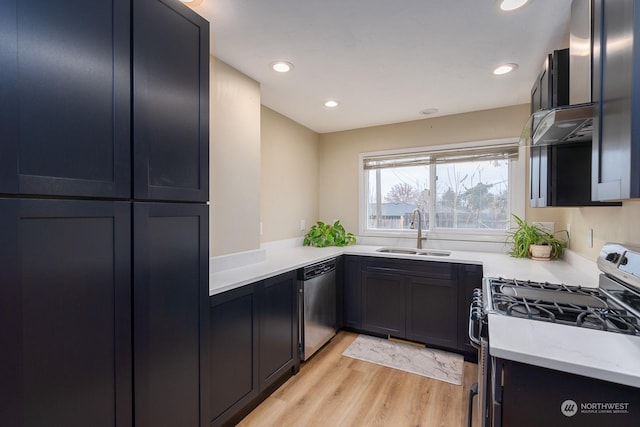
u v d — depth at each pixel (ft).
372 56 6.59
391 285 9.37
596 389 2.75
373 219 12.14
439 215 10.90
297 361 7.68
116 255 3.40
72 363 3.03
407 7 5.00
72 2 2.98
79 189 3.04
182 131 4.20
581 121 4.14
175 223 4.13
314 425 5.84
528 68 7.09
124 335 3.49
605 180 3.31
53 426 2.89
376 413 6.18
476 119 10.09
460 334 8.41
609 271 4.37
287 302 7.29
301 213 11.68
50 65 2.82
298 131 11.48
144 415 3.70
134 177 3.56
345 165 12.38
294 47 6.24
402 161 11.41
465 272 8.34
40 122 2.76
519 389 3.00
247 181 7.58
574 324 3.50
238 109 7.27
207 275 4.67
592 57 3.85
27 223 2.70
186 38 4.27
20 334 2.67
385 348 9.02
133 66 3.54
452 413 6.16
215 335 5.22
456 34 5.77
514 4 4.91
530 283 5.23
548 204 6.06
